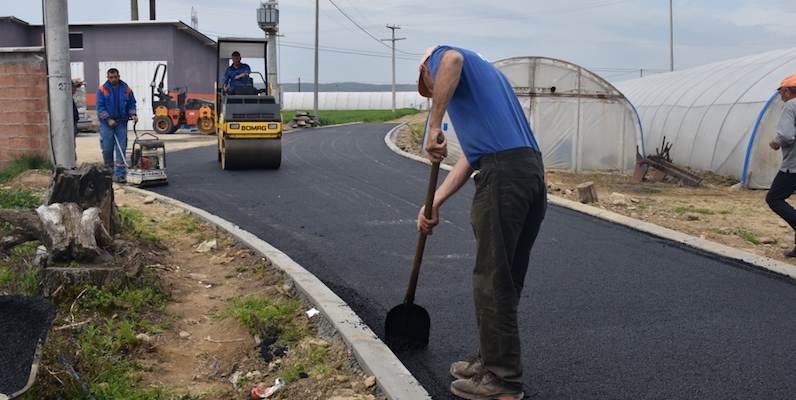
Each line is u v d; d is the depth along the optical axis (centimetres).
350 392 391
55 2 1088
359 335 451
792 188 759
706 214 1055
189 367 438
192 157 1694
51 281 478
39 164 1291
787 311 554
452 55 358
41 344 332
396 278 627
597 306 560
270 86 1587
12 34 3612
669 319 531
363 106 7569
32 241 600
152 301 511
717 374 430
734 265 697
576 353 461
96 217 551
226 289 582
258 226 833
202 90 4112
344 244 752
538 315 536
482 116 367
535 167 366
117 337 438
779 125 751
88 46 3650
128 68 3631
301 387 401
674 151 1877
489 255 365
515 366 375
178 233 768
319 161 1585
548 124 1708
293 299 540
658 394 402
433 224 409
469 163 381
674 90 2047
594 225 884
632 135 1708
